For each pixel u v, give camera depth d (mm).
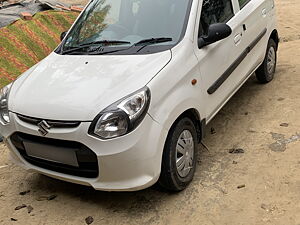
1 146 4742
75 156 3064
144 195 3541
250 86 5594
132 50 3584
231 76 4215
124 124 2936
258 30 4840
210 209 3256
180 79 3334
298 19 9383
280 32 8438
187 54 3504
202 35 3785
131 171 3012
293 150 3943
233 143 4223
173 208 3328
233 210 3211
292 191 3348
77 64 3602
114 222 3256
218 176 3672
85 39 4020
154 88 3109
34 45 6809
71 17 8164
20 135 3381
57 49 4133
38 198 3697
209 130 4559
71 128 3027
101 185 3094
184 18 3719
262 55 5051
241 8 4551
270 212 3135
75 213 3430
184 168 3467
